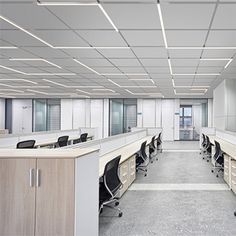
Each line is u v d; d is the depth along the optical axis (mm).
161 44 4367
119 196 4016
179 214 3516
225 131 7727
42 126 15375
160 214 3520
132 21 3377
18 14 3205
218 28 3592
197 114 15766
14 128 15359
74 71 6875
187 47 4527
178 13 3100
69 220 1914
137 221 3279
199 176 5883
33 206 1931
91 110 15016
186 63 5781
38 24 3535
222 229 3025
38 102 15430
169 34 3857
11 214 1937
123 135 6469
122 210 3676
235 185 4328
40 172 1933
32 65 6176
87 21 3402
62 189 1922
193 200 4129
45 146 6750
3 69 6691
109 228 3068
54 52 4988
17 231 1932
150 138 8930
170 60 5504
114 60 5562
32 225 1929
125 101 15203
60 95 13570
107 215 3484
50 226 1922
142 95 13211
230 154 4773
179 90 10930
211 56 5129
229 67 6172
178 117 14625
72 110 15133
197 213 3551
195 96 13539
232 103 8195
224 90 8297
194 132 15555
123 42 4289
